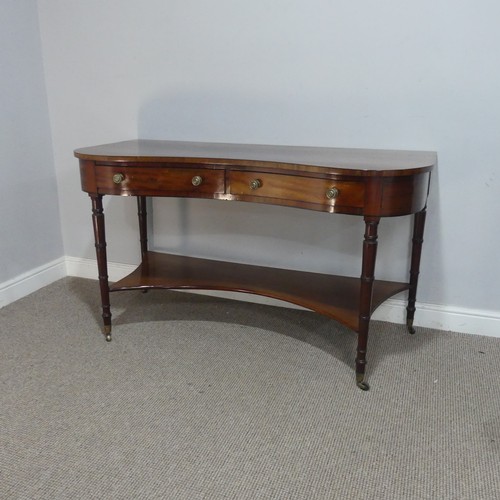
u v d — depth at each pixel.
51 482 1.28
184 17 2.06
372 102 1.91
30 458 1.36
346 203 1.50
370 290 1.58
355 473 1.31
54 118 2.41
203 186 1.69
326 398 1.62
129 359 1.84
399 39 1.81
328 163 1.54
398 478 1.29
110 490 1.25
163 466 1.33
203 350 1.90
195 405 1.58
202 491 1.25
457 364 1.81
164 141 2.19
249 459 1.36
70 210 2.54
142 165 1.71
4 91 2.18
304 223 2.13
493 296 1.98
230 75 2.07
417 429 1.47
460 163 1.87
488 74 1.76
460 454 1.37
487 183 1.87
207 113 2.15
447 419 1.51
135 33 2.15
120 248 2.51
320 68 1.93
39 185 2.42
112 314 2.19
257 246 2.24
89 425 1.49
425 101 1.85
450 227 1.95
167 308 2.26
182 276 2.07
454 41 1.76
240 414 1.54
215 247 2.32
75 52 2.27
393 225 2.02
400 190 1.47
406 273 2.06
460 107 1.82
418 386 1.68
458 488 1.26
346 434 1.45
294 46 1.94
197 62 2.10
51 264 2.55
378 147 1.95
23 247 2.38
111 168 1.73
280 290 1.93
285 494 1.24
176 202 2.31
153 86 2.20
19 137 2.28
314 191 1.53
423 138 1.89
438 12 1.75
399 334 2.03
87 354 1.87
